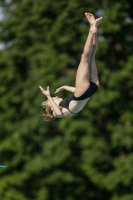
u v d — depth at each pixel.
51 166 75.94
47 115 36.41
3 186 78.44
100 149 75.00
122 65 78.19
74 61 79.25
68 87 37.31
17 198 78.00
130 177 73.50
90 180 76.56
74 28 77.69
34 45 79.00
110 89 75.50
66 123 75.81
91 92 34.16
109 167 76.69
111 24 77.38
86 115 76.06
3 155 79.44
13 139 78.38
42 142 77.00
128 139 74.50
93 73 34.16
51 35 77.12
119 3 78.44
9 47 82.19
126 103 76.69
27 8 80.19
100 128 77.81
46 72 76.81
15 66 81.31
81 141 75.81
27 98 77.75
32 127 76.69
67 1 78.06
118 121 75.81
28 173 77.12
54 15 79.38
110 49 78.31
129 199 74.56
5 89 81.38
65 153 75.12
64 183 77.62
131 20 80.19
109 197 78.31
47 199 77.44
